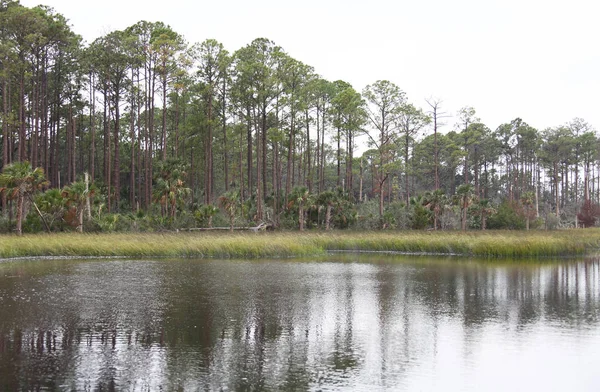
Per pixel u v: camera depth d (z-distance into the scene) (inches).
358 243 1395.2
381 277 840.3
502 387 327.0
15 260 1039.6
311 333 456.8
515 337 447.8
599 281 798.5
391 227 1920.5
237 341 425.4
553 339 441.7
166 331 454.6
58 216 1438.2
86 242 1159.6
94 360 368.8
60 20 1940.2
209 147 2090.3
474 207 2082.9
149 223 1621.6
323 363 369.1
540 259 1187.9
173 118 2564.0
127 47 1939.0
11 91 1999.3
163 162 1743.4
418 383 331.6
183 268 936.9
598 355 395.2
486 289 717.9
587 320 517.7
